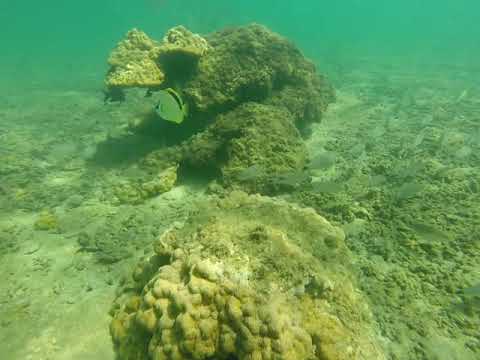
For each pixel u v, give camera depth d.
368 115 2.02
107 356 0.62
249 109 1.23
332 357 0.50
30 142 1.84
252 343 0.46
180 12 9.33
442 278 0.77
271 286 0.55
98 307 0.74
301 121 1.61
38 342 0.65
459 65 4.27
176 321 0.50
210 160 1.21
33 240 0.99
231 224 0.69
